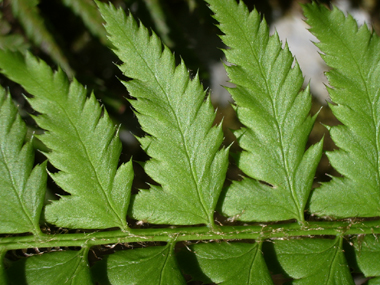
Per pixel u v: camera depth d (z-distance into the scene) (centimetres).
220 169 14
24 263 14
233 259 14
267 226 14
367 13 16
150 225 14
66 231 14
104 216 14
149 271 14
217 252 14
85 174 14
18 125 14
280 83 14
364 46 14
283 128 14
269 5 16
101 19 15
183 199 14
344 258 14
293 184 14
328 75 14
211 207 14
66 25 15
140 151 16
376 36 14
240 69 14
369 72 14
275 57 14
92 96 14
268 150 14
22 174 14
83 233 14
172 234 14
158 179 14
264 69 14
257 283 14
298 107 14
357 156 14
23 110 15
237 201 14
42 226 14
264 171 14
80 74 15
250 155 14
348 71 14
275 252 14
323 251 14
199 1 15
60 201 14
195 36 16
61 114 14
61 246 14
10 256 14
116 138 14
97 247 14
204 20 16
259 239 14
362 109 14
